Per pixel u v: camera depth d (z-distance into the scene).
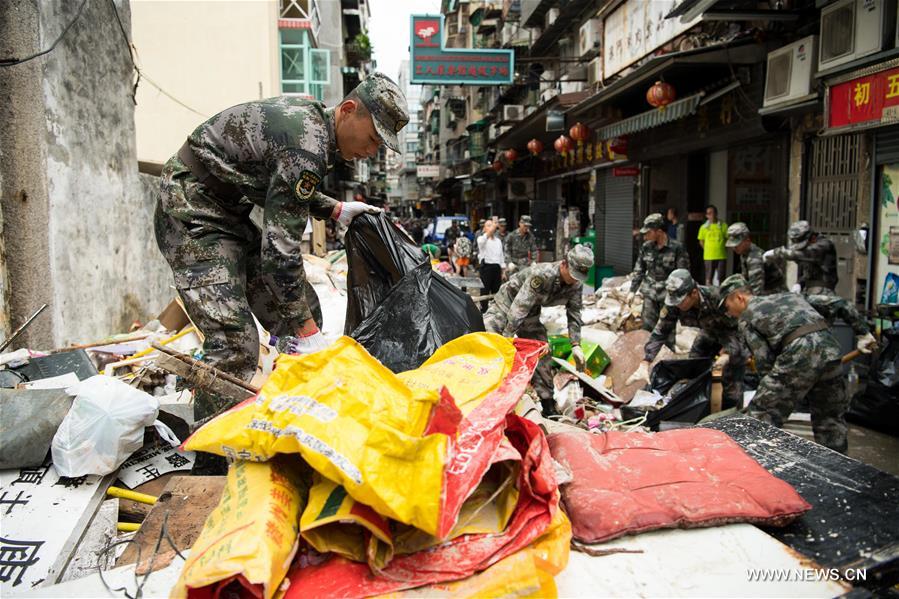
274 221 2.56
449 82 17.14
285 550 1.48
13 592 2.09
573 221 18.69
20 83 4.22
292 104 2.63
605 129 13.62
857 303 7.59
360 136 2.74
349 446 1.47
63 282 4.55
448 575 1.50
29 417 2.56
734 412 4.65
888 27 6.45
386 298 2.94
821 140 8.48
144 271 6.30
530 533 1.62
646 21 11.79
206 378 2.48
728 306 4.54
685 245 12.26
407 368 2.82
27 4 4.21
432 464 1.41
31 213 4.28
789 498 1.86
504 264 12.56
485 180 33.22
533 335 5.62
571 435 2.26
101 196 5.28
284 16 16.67
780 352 4.20
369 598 1.46
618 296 9.03
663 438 2.28
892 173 7.04
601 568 1.65
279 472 1.66
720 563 1.66
